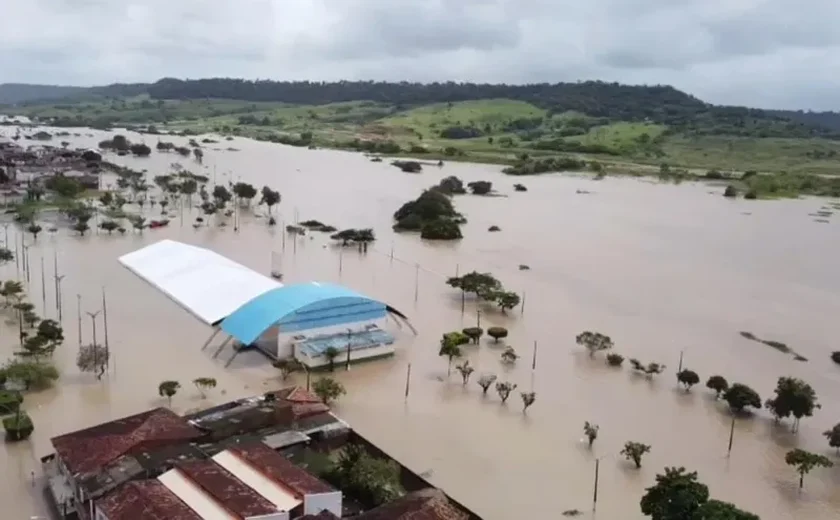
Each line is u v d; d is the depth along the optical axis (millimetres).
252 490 42219
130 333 76000
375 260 114500
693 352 80625
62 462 46500
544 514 47000
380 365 70750
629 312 94250
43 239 117250
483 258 119562
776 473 54688
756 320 93875
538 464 53438
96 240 118438
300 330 70562
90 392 61688
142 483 42250
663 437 59250
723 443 59062
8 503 45031
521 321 87688
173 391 59500
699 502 42000
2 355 68812
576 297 99750
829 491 52344
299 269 106438
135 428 48656
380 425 58094
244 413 53469
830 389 72188
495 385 66375
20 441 52906
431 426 58375
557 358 75875
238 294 79562
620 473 52969
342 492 45594
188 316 81938
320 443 53000
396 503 42156
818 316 97062
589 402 65312
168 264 94000
